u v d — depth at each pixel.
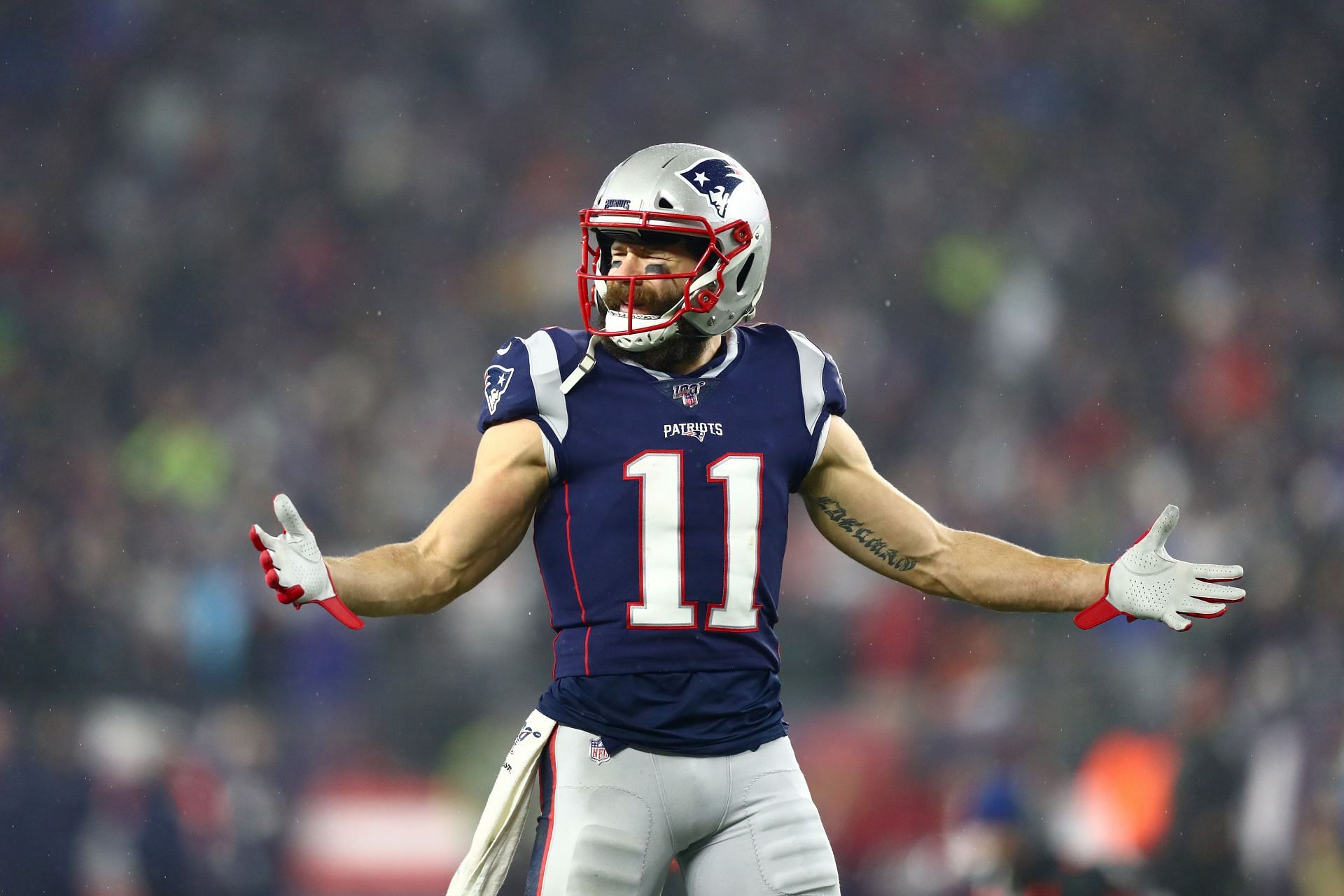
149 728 32.69
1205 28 65.19
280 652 37.09
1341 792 27.92
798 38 64.88
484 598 39.19
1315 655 31.69
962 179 61.72
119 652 37.06
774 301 57.06
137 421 50.38
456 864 33.00
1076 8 65.56
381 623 37.47
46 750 31.36
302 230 57.91
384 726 35.03
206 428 49.12
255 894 31.36
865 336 55.50
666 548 11.30
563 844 11.13
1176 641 34.12
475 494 11.38
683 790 11.19
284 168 59.34
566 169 61.69
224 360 53.66
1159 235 60.22
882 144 63.09
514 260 58.69
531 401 11.35
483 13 63.81
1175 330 56.03
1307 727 28.77
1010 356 54.97
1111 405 52.09
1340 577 35.34
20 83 59.78
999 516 48.28
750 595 11.43
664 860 11.30
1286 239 60.81
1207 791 28.05
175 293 55.34
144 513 45.31
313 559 10.65
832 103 63.81
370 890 32.47
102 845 30.33
